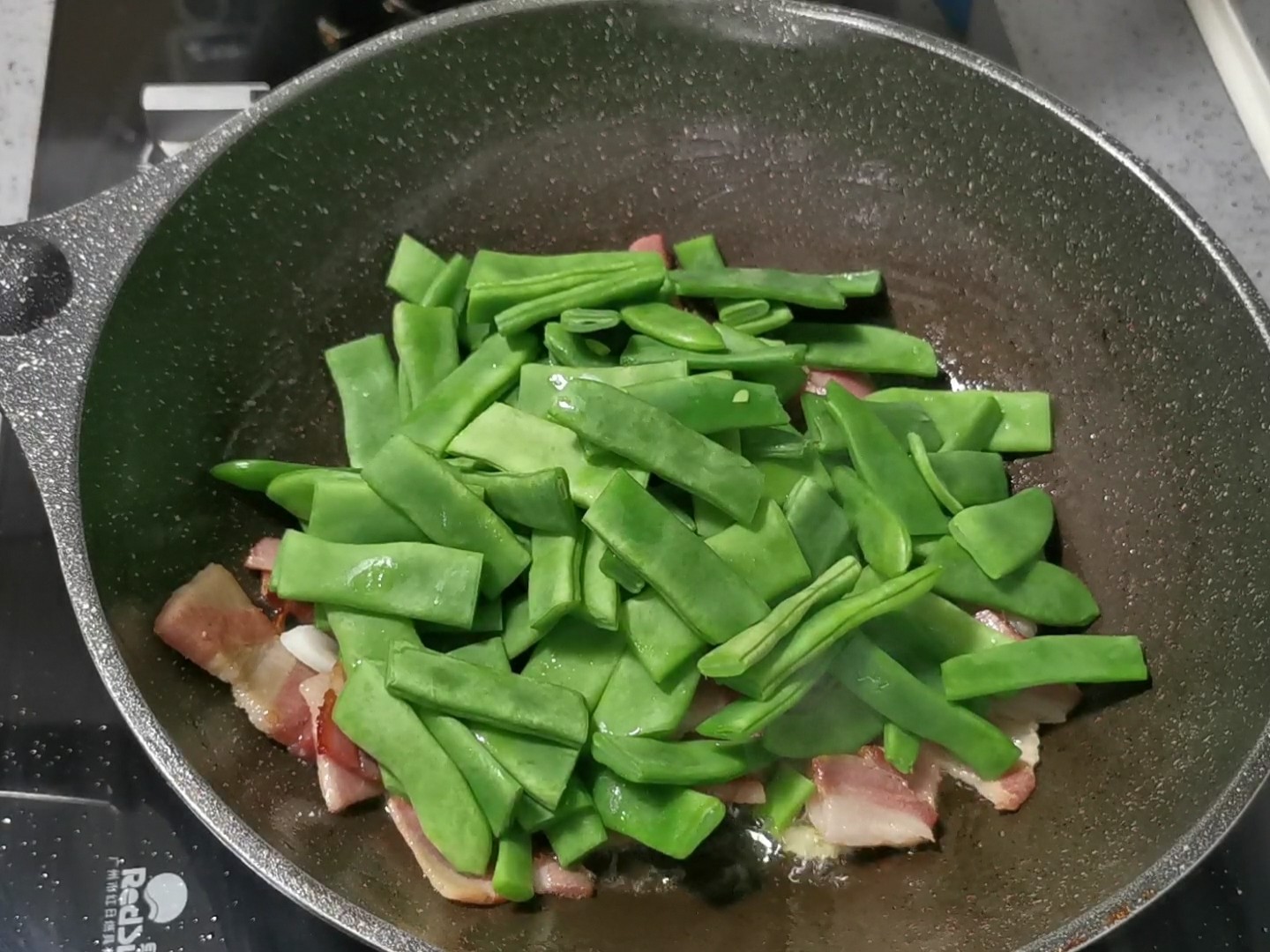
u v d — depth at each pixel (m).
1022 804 0.26
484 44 0.28
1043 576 0.27
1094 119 0.35
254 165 0.27
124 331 0.25
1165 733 0.25
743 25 0.28
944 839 0.26
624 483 0.24
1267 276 0.32
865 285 0.30
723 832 0.26
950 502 0.27
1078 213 0.28
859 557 0.27
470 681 0.23
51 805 0.25
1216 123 0.35
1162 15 0.36
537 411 0.28
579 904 0.24
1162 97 0.35
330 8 0.34
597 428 0.25
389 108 0.28
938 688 0.26
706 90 0.30
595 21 0.28
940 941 0.22
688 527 0.25
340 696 0.24
